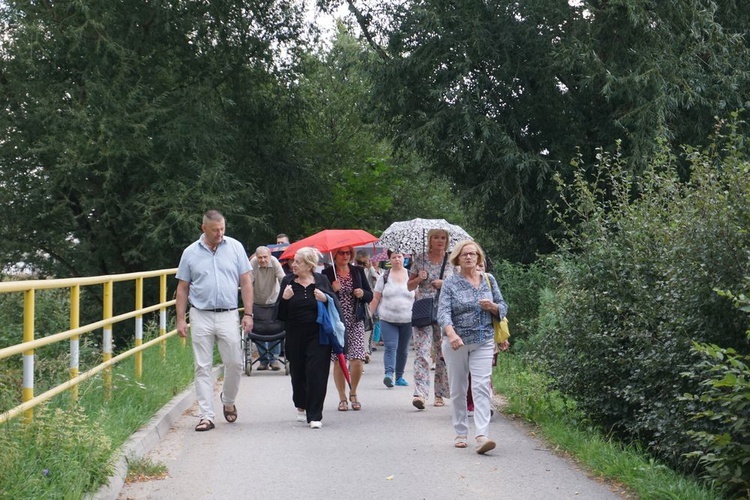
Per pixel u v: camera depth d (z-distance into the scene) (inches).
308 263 406.3
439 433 386.0
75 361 343.0
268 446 355.9
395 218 1668.3
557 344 397.7
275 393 517.0
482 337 346.0
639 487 274.8
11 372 361.4
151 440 352.2
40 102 981.8
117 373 430.6
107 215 1034.7
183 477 302.0
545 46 890.7
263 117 1275.8
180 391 470.6
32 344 282.5
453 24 899.4
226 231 1107.9
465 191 913.5
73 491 238.4
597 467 309.6
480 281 353.4
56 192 1037.2
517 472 311.3
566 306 394.9
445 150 907.4
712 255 313.6
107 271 1155.3
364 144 1582.2
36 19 991.6
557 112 933.2
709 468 271.6
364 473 310.0
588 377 380.5
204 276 394.6
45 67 1016.2
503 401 475.2
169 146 1027.3
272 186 1302.9
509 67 890.1
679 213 354.6
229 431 389.1
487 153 897.5
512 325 754.2
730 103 877.8
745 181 316.8
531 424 408.8
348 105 1576.0
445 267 449.7
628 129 875.4
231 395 409.4
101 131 952.3
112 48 984.3
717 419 293.1
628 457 314.7
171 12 1078.4
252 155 1302.9
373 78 943.7
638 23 821.2
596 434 359.9
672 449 310.7
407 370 631.8
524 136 919.0
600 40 884.0
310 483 295.6
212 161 1078.4
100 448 273.7
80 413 300.8
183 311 398.9
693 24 836.0
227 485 292.0
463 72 872.9
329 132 1588.3
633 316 361.7
